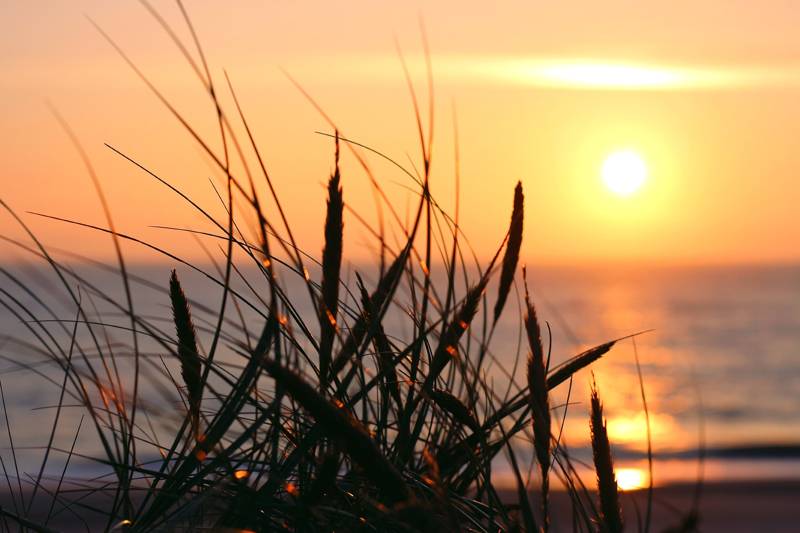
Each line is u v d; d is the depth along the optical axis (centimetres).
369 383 181
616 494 169
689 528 154
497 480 201
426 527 154
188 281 5512
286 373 150
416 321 191
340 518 176
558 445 180
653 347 4425
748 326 5516
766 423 2503
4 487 600
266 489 176
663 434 2164
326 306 177
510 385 190
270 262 172
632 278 13938
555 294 9106
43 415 1727
